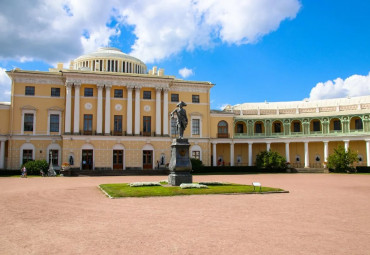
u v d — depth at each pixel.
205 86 64.69
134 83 58.81
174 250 9.77
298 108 70.62
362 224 13.59
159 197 21.34
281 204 18.81
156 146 58.66
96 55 71.19
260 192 24.03
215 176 48.72
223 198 21.14
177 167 27.59
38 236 11.35
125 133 57.84
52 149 55.97
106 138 56.28
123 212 15.85
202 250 9.77
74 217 14.61
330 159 59.91
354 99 71.00
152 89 60.44
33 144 55.38
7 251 9.66
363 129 64.19
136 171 52.12
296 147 70.88
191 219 14.20
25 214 15.33
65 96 57.38
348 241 10.95
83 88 57.00
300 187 29.97
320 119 68.25
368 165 61.91
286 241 10.84
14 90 55.44
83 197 21.45
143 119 59.69
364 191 26.70
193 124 63.72
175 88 63.22
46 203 18.77
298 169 61.34
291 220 14.22
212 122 66.19
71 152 54.44
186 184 25.62
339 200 20.97
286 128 69.94
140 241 10.71
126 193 22.08
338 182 36.56
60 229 12.34
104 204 18.39
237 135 69.12
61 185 30.67
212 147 67.56
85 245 10.26
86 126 56.69
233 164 66.62
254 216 15.02
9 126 55.22
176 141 28.02
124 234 11.60
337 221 14.15
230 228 12.58
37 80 56.56
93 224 13.17
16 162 54.50
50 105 56.75
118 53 73.81
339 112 66.56
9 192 24.39
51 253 9.48
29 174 50.47
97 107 56.69
